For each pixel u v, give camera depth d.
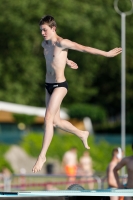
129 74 121.81
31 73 107.56
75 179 50.72
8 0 105.06
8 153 73.25
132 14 116.31
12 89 106.62
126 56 118.38
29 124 89.44
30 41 107.00
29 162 74.06
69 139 77.44
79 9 110.69
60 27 107.81
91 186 46.72
